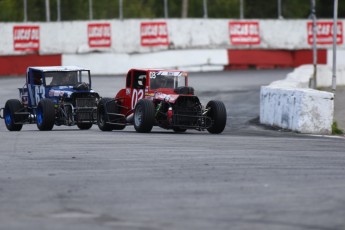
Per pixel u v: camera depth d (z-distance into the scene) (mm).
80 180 30859
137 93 56281
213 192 28109
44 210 25016
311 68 105562
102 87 104312
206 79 118875
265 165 35344
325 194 27781
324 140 49969
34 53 127000
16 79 118125
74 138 48844
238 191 28297
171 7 170750
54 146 43500
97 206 25656
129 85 57281
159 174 32344
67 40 128750
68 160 36906
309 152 41344
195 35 136125
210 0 166750
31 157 38281
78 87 61812
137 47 131625
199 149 41688
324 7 182250
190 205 25766
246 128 60969
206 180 30781
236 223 23031
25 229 22062
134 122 54469
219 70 137750
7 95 96688
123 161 36406
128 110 57375
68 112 61438
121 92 58031
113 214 24375
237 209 25109
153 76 55281
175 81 55469
